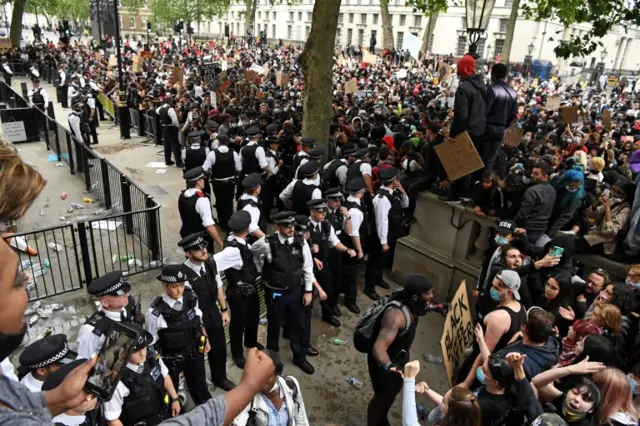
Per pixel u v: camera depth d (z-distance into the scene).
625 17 9.16
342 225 5.90
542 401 3.17
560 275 4.26
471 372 3.57
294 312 4.76
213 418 1.21
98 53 28.81
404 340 3.44
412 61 36.69
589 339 3.36
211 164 7.88
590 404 2.75
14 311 0.90
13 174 0.91
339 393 4.68
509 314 3.63
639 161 6.98
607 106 22.02
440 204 6.17
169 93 16.03
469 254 6.00
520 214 4.95
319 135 8.96
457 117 5.39
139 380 2.98
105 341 1.55
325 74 8.69
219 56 40.00
